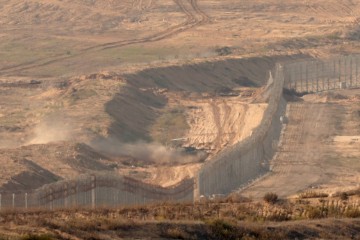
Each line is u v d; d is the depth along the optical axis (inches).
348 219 4950.8
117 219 4539.9
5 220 4552.2
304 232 4714.6
